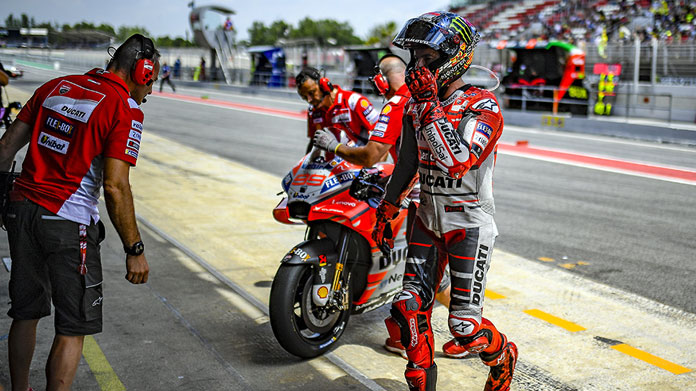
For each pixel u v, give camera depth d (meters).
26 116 2.67
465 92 2.65
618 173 10.55
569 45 19.41
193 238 5.91
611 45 20.66
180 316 4.03
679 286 4.93
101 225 2.68
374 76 3.77
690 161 12.07
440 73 2.62
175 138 13.83
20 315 2.69
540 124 18.80
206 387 3.14
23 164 2.64
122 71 2.69
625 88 19.45
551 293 4.74
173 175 9.24
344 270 3.51
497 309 4.38
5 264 4.78
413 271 2.82
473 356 3.63
